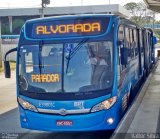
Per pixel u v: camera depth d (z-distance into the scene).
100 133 10.09
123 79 9.98
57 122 8.75
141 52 17.36
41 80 8.98
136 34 14.84
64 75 8.88
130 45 12.21
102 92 8.71
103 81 8.78
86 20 9.12
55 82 8.89
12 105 15.93
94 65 8.87
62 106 8.73
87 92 8.71
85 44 8.98
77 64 8.91
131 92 12.34
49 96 8.83
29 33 9.37
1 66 35.72
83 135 9.99
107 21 9.13
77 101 8.68
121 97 9.59
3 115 13.64
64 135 10.07
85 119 8.65
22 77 9.21
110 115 8.72
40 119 8.91
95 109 8.66
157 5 26.67
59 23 9.20
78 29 9.10
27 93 9.07
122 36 10.17
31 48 9.23
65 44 9.04
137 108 10.69
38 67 9.06
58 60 8.98
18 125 11.73
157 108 10.67
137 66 15.08
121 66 9.59
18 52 9.34
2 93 20.05
